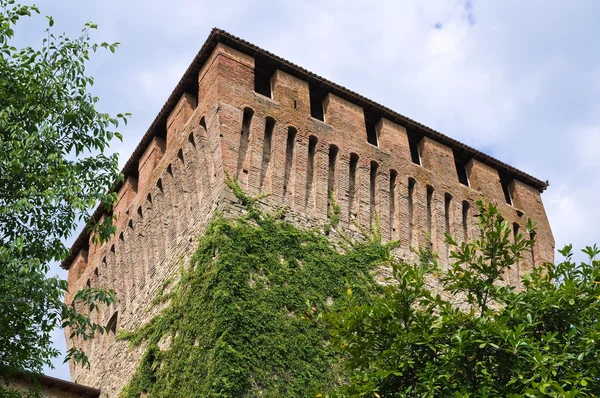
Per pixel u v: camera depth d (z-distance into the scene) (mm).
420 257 35281
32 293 19375
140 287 36719
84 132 21484
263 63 36531
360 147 36562
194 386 26656
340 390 20969
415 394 20562
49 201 19641
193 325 28641
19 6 21656
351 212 34625
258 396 25797
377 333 21203
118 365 35469
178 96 37812
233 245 29547
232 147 32406
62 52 21953
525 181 42969
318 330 29047
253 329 27359
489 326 19641
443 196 38188
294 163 33906
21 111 20562
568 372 18719
